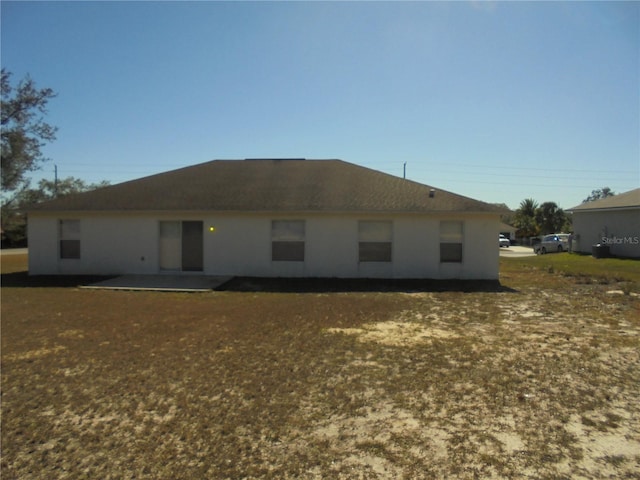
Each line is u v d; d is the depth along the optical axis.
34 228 16.19
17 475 3.43
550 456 3.57
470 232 15.05
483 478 3.28
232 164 19.59
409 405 4.59
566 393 4.88
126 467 3.51
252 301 11.24
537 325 8.30
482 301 11.05
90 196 16.72
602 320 8.71
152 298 11.83
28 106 28.47
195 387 5.17
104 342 7.23
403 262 15.14
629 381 5.24
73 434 4.07
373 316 9.21
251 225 15.45
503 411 4.43
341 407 4.56
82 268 16.00
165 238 15.84
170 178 18.05
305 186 16.80
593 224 29.78
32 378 5.54
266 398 4.82
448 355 6.31
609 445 3.75
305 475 3.35
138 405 4.68
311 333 7.72
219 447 3.79
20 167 28.66
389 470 3.40
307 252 15.33
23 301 11.33
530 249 47.06
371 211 14.78
